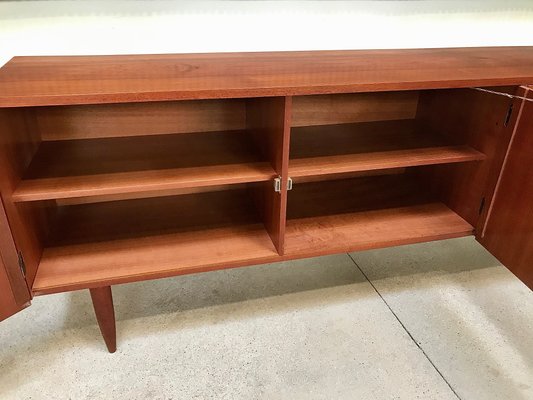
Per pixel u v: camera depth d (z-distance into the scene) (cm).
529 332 126
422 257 159
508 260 115
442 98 133
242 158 113
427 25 140
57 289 102
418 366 115
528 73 107
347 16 132
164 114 126
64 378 110
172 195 139
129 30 120
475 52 135
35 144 114
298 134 131
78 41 118
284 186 104
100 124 123
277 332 125
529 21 147
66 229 121
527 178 105
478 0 139
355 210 136
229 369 113
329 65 114
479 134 119
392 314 132
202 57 120
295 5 127
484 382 111
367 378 112
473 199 126
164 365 114
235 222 127
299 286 144
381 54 129
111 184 98
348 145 123
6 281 93
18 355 116
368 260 157
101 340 121
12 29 113
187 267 109
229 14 124
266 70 107
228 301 137
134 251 113
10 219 90
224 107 129
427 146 123
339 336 124
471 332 126
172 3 119
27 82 92
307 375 112
